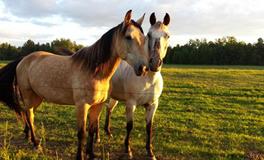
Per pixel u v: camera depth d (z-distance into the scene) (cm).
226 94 1661
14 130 838
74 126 909
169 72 3114
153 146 741
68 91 579
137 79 637
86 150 636
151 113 668
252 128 953
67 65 583
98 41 553
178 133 867
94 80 549
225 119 1082
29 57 671
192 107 1291
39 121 962
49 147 714
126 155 670
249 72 3312
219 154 697
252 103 1427
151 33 585
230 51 6969
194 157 679
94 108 598
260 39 7238
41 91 620
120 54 540
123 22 525
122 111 1148
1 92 696
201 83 2167
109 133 823
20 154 634
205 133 873
